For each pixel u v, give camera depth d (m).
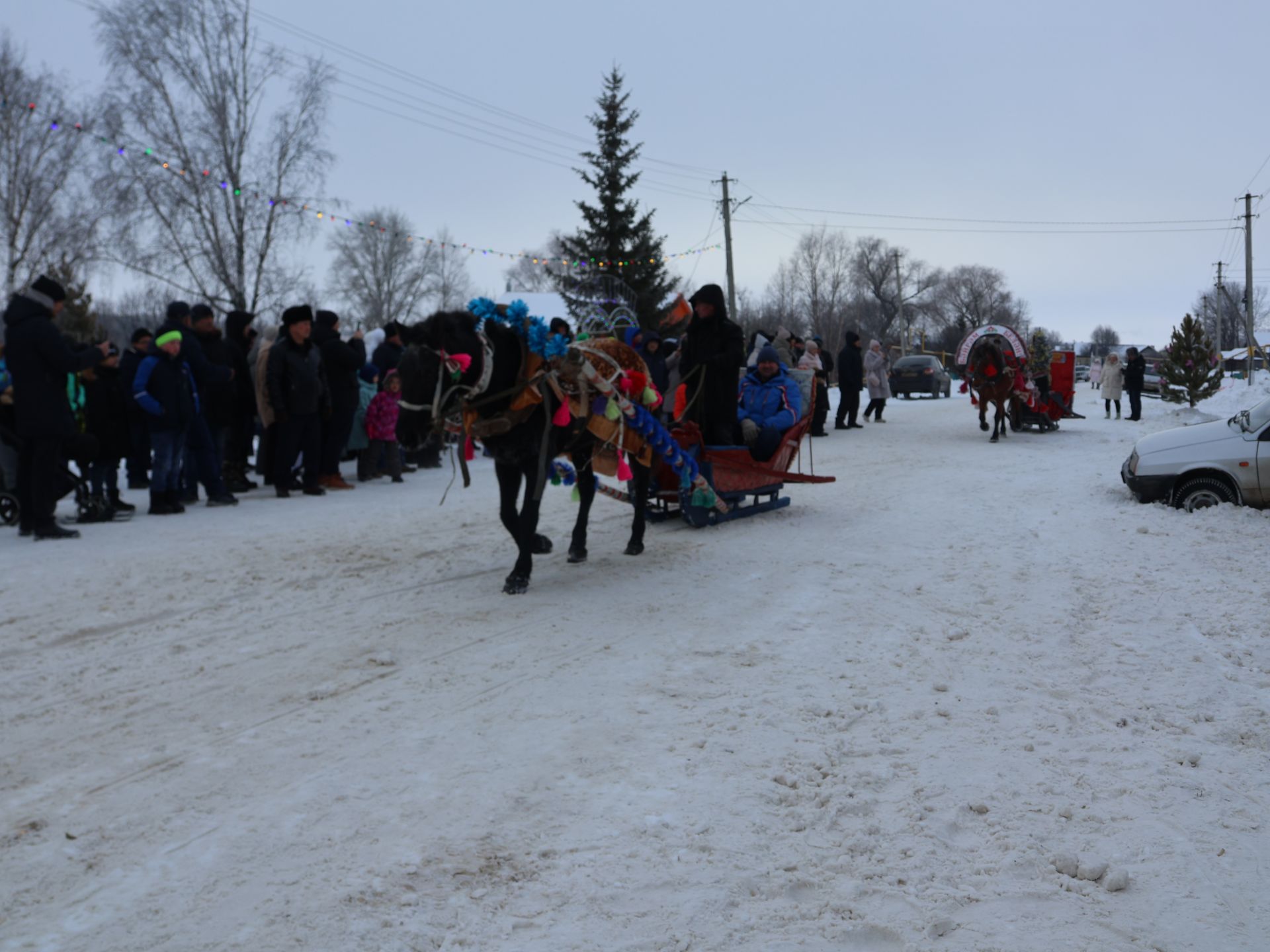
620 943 2.69
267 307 30.03
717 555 7.83
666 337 12.09
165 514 10.23
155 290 29.72
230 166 28.81
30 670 5.07
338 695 4.67
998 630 5.65
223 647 5.45
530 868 3.07
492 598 6.50
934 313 99.19
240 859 3.14
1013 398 18.38
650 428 7.34
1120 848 3.19
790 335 18.25
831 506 10.20
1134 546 7.88
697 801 3.50
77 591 6.73
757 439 9.69
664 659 5.16
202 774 3.80
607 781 3.68
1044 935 2.72
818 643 5.42
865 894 2.93
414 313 50.16
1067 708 4.44
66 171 28.61
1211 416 22.39
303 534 8.94
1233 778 3.72
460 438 6.58
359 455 13.55
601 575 7.16
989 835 3.29
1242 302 90.75
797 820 3.38
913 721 4.29
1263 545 7.77
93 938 2.73
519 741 4.08
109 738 4.17
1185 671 4.92
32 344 8.53
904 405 29.36
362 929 2.75
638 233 40.78
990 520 9.20
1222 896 2.92
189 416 10.31
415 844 3.22
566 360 6.60
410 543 8.43
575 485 7.56
